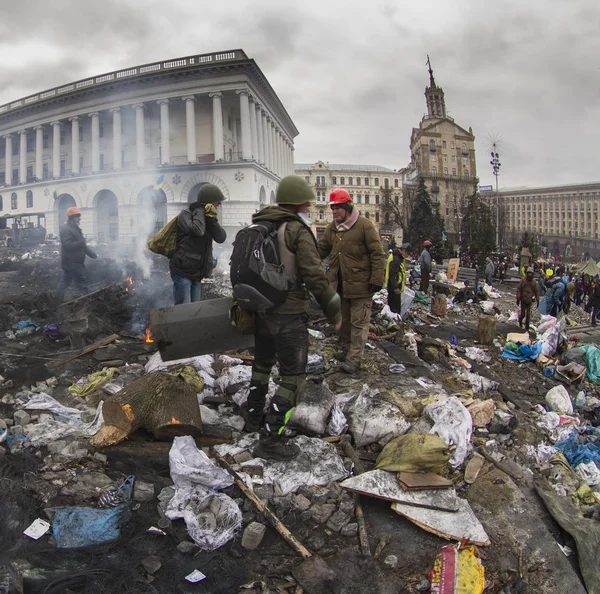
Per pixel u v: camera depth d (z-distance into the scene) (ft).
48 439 11.20
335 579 7.89
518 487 10.98
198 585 7.71
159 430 10.87
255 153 140.77
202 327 11.30
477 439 12.89
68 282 24.84
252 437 11.62
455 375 17.58
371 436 12.20
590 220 415.64
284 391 10.57
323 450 11.27
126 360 17.39
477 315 39.55
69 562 7.93
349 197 16.72
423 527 9.18
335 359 17.97
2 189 172.86
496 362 22.99
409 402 13.73
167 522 8.98
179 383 11.53
